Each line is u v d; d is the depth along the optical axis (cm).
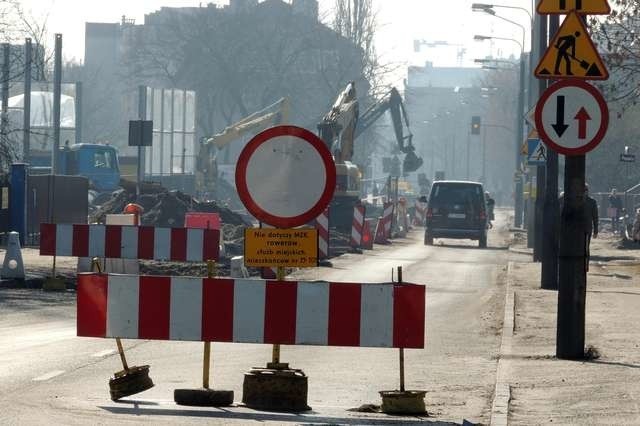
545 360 3341
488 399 2706
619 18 7312
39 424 2227
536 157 6838
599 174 17412
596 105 3177
